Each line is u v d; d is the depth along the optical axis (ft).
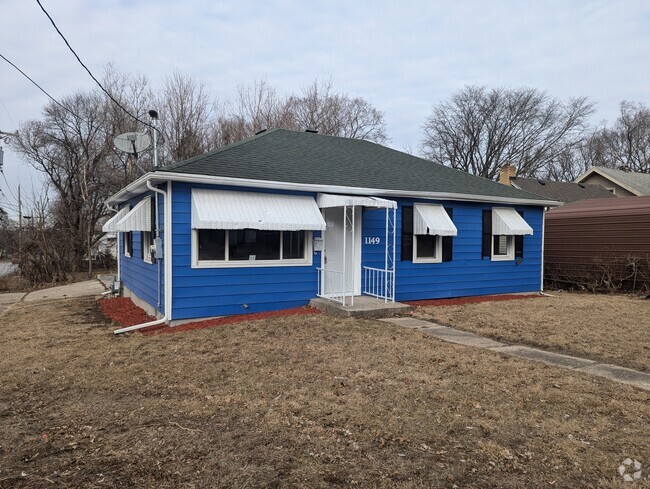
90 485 10.28
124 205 45.70
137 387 16.93
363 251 36.11
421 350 21.67
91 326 29.84
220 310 29.76
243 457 11.57
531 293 45.21
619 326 27.84
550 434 12.94
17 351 22.56
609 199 54.90
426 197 37.88
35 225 70.49
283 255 32.40
